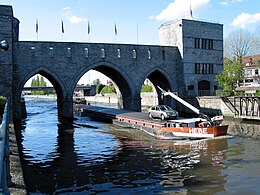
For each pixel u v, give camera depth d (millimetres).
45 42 36906
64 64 37906
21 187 7176
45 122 34438
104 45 40188
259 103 31109
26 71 35906
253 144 19297
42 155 17203
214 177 12609
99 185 11867
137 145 19812
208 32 47312
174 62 45406
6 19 33281
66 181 12422
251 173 13023
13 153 10977
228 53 73562
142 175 13117
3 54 32781
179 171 13602
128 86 42188
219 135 21672
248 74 66688
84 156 16828
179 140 21281
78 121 35281
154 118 27516
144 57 42938
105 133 25234
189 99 42906
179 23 44969
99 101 82625
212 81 47688
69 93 38219
